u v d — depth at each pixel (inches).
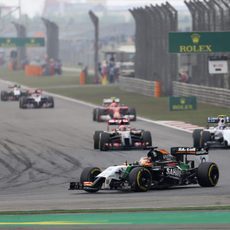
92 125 5900.6
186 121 6033.5
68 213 2134.6
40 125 5989.2
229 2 7239.2
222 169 3523.6
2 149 4505.4
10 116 6894.7
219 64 6924.2
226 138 4311.0
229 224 1919.3
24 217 2079.2
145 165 2819.9
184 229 1855.3
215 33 6914.4
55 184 3201.3
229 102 6948.8
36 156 4163.4
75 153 4254.4
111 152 4274.1
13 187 3157.0
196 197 2482.8
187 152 2933.1
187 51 6889.8
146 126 5743.1
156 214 2092.8
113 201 2428.6
